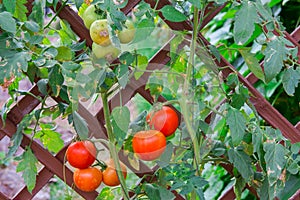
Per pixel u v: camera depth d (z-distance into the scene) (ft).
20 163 4.04
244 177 4.15
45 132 4.22
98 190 4.36
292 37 4.76
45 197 8.70
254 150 3.98
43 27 3.90
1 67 3.48
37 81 4.22
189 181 3.81
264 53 3.77
